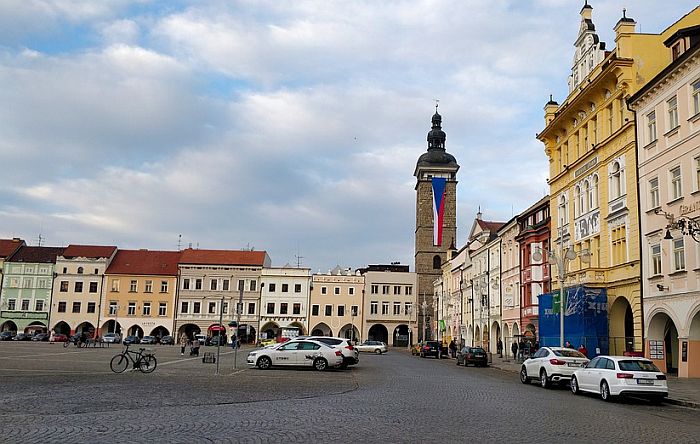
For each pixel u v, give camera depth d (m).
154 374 27.06
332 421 13.73
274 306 101.25
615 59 36.59
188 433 11.52
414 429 12.87
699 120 29.34
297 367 36.06
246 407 15.93
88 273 98.12
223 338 93.88
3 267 97.62
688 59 29.73
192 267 99.69
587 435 12.90
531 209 55.72
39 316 96.56
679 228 27.83
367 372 34.31
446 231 118.19
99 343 72.56
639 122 35.22
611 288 38.41
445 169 120.44
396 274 112.88
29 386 19.59
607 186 39.34
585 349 36.47
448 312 97.31
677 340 33.62
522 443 11.62
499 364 48.62
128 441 10.54
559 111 46.50
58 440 10.48
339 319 106.75
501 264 65.50
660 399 21.45
